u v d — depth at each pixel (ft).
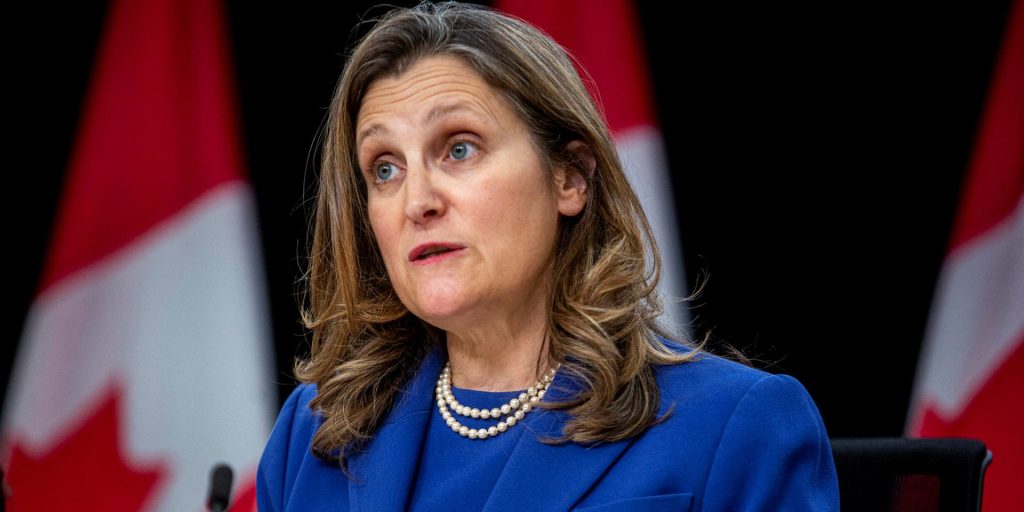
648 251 21.49
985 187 48.32
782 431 19.27
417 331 22.66
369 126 20.44
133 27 50.98
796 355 49.88
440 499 20.33
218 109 50.78
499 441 20.66
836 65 50.14
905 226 49.57
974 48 49.06
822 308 49.93
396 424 21.56
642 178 48.85
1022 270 47.62
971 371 47.98
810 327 49.98
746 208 50.37
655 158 49.37
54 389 50.21
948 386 48.24
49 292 50.55
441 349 22.47
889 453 25.05
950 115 49.32
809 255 50.06
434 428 21.48
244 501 49.47
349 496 21.29
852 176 49.98
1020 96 48.08
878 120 49.88
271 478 23.24
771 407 19.47
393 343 22.58
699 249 50.39
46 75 52.24
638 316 20.76
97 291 50.47
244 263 50.47
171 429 50.03
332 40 51.37
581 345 20.22
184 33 51.01
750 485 19.06
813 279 50.01
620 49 49.47
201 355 50.34
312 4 51.52
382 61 20.48
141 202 50.44
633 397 19.94
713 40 50.70
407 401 21.84
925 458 24.80
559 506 19.16
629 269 20.72
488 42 20.15
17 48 52.26
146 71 50.67
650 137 49.39
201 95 50.83
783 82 50.34
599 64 49.39
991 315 47.96
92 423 50.06
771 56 50.42
